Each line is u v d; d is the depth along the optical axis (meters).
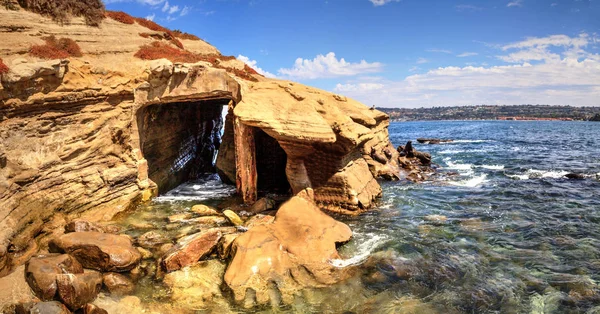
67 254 12.43
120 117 20.48
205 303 11.24
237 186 22.55
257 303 11.27
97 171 18.81
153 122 23.72
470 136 87.31
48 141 16.62
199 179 30.09
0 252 11.66
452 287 12.34
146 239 15.68
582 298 11.57
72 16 22.02
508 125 160.50
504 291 12.06
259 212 19.88
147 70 21.17
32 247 13.77
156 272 13.01
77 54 19.72
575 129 115.81
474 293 11.97
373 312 10.94
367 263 13.96
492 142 66.44
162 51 24.64
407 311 11.00
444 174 31.62
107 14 25.91
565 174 30.67
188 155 29.55
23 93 15.30
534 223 18.38
